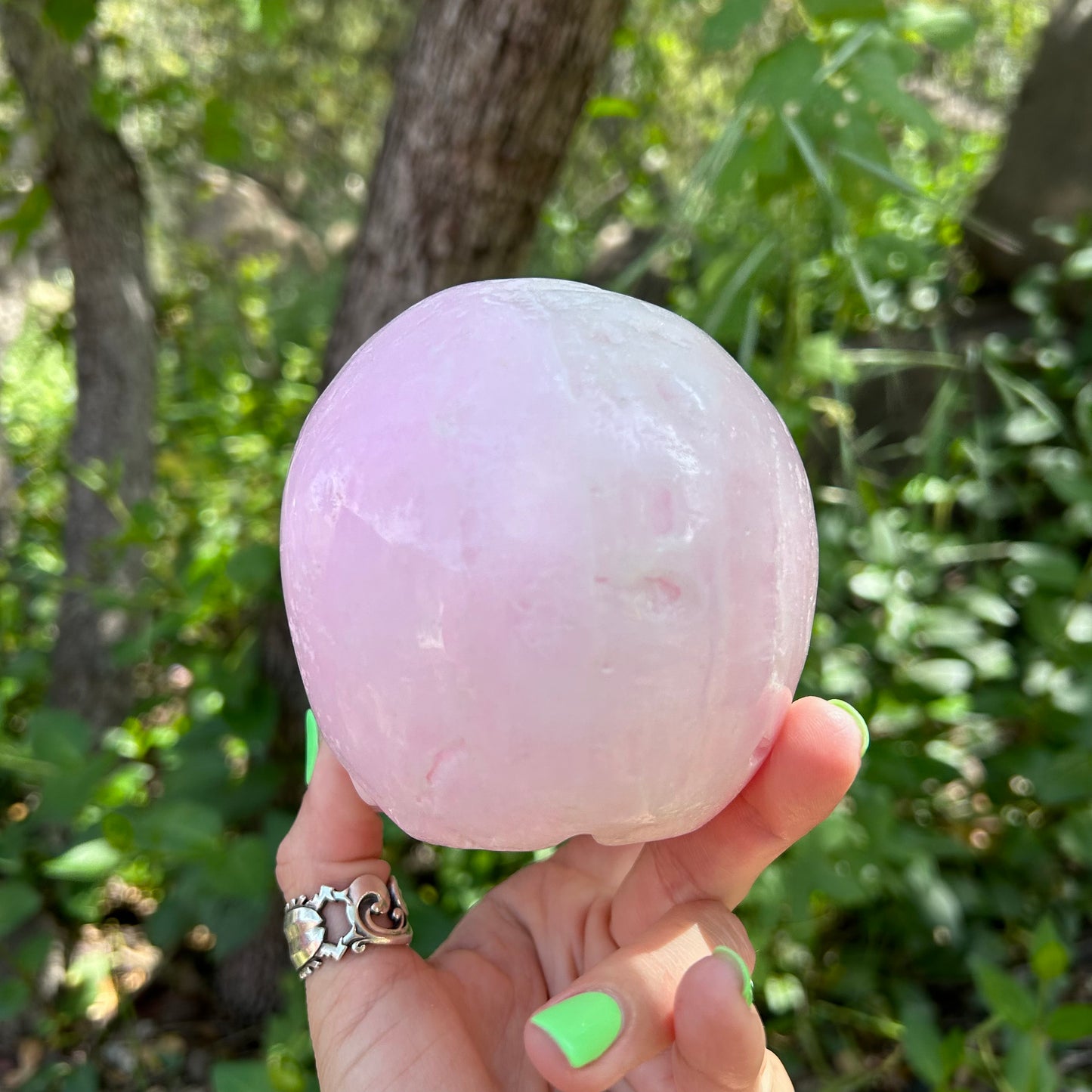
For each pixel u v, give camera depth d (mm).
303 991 253
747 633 126
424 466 122
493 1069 164
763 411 136
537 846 134
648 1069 148
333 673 130
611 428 121
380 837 171
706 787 131
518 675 119
